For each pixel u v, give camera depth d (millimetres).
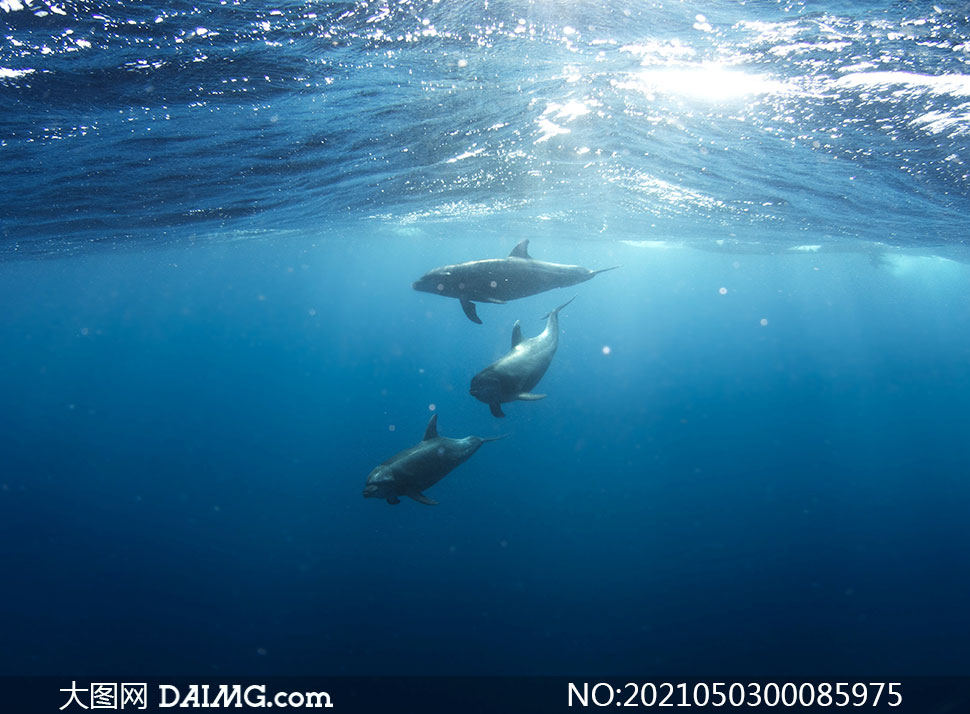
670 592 15469
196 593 15719
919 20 5852
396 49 6801
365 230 26469
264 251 35312
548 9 6262
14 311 59719
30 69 6695
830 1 5879
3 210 13656
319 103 8211
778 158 9875
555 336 7730
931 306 54344
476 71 7383
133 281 45719
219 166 11016
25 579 16891
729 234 21641
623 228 22391
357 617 14344
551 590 15688
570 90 7898
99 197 12852
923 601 14961
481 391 6484
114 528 21062
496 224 23031
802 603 14867
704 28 6418
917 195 11227
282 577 16641
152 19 6023
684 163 11000
